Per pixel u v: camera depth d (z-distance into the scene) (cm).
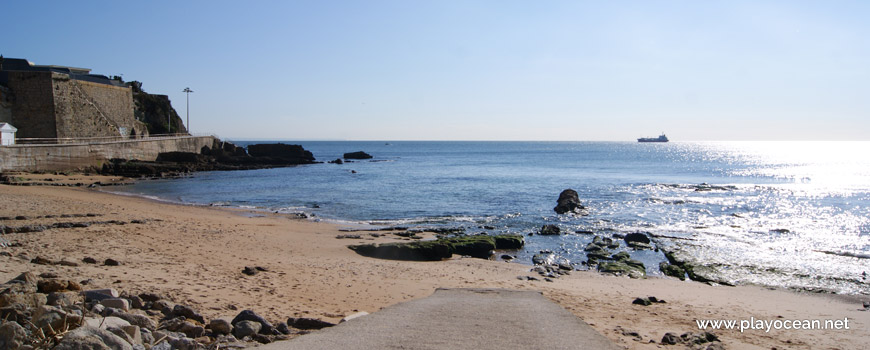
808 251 2236
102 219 2191
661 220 3127
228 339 719
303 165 8719
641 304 1331
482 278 1630
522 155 15412
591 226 2919
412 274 1600
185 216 2730
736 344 952
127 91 7344
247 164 8106
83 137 6106
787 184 5672
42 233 1742
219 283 1189
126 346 562
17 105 5512
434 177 6397
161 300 902
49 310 627
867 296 1586
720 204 3853
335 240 2308
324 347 627
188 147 7769
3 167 4425
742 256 2131
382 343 650
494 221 3081
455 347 635
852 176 7006
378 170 7781
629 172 7644
